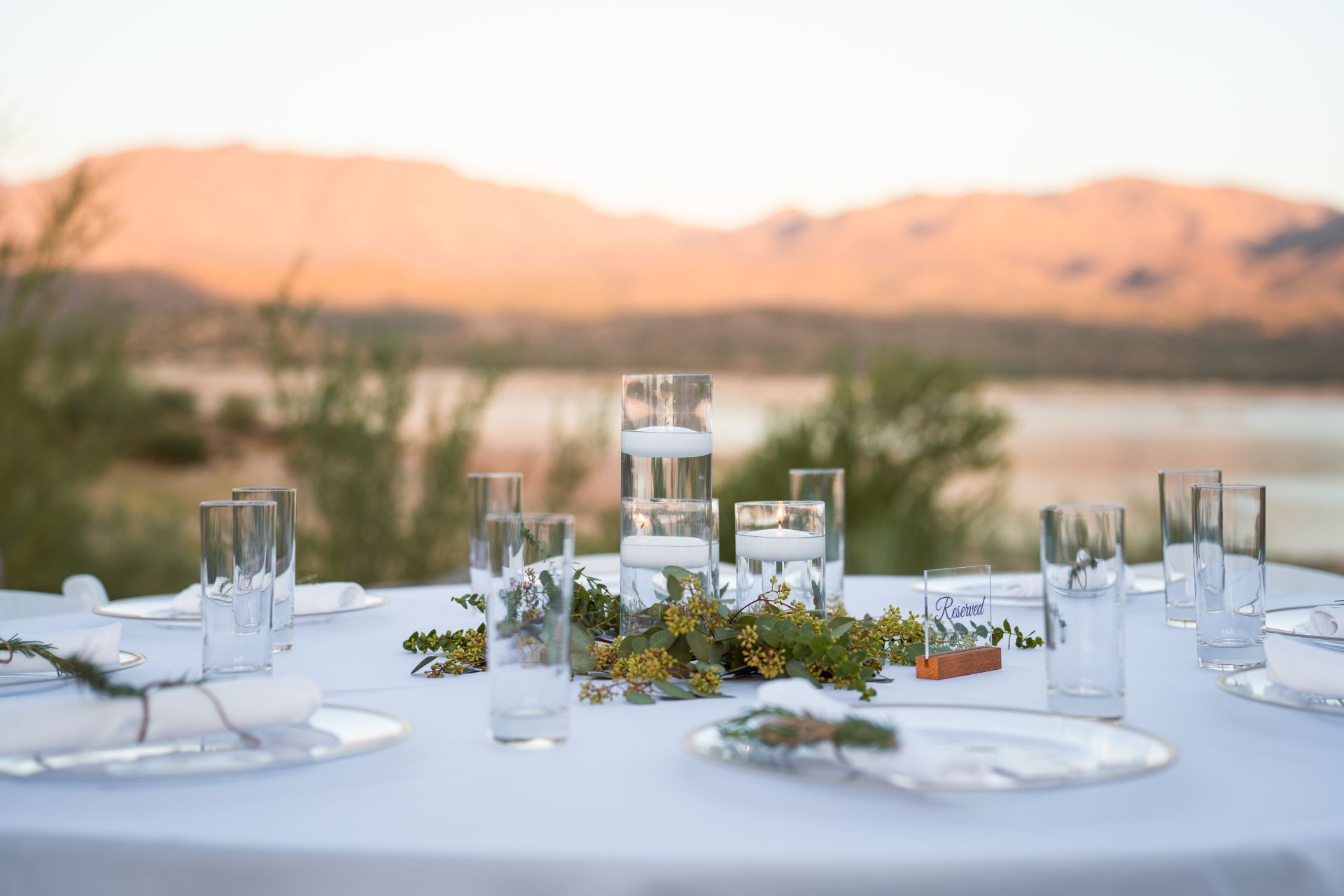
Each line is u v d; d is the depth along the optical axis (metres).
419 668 1.35
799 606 1.33
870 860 0.70
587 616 1.45
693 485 1.37
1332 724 1.06
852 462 6.46
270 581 1.20
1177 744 0.99
